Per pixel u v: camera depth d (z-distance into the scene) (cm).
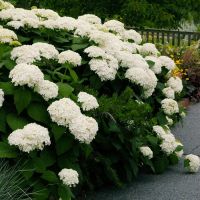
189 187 304
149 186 304
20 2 842
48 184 245
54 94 257
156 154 326
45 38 335
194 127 462
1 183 229
